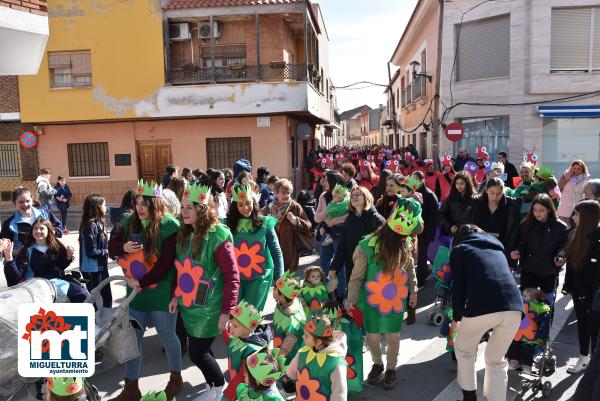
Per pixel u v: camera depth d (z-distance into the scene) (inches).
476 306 153.8
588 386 115.0
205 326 159.3
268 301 287.6
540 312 181.2
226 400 149.1
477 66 733.3
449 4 738.2
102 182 775.7
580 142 694.5
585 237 188.4
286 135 746.8
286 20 753.0
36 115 739.4
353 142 4074.8
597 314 179.6
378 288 177.6
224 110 709.9
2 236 229.1
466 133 760.3
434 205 291.7
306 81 697.0
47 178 534.9
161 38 713.0
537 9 671.1
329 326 132.4
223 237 158.7
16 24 253.4
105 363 189.0
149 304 170.9
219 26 745.6
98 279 233.8
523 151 698.2
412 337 234.4
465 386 160.7
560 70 683.4
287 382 172.4
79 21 720.3
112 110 727.1
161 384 189.8
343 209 260.2
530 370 182.4
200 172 382.9
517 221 233.1
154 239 164.2
